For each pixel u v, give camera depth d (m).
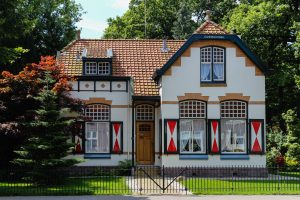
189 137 29.72
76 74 31.42
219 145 29.61
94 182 25.55
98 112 30.98
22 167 27.12
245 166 29.70
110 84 31.03
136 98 29.95
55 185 24.36
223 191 22.52
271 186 24.03
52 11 47.06
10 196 21.19
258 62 29.91
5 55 23.89
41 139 24.67
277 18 39.44
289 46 40.91
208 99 29.78
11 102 27.66
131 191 22.56
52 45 46.00
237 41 29.89
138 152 31.23
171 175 29.27
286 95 41.53
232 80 29.97
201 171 29.44
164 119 29.52
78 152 30.52
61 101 28.09
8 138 27.94
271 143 40.62
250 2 46.84
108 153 30.84
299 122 36.09
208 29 30.45
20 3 25.39
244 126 29.95
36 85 27.50
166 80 29.69
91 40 34.59
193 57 29.86
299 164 36.53
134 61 33.03
